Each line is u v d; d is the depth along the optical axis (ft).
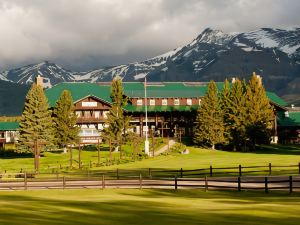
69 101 374.63
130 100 463.83
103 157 332.19
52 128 366.84
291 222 96.32
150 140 409.69
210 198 138.21
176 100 469.16
